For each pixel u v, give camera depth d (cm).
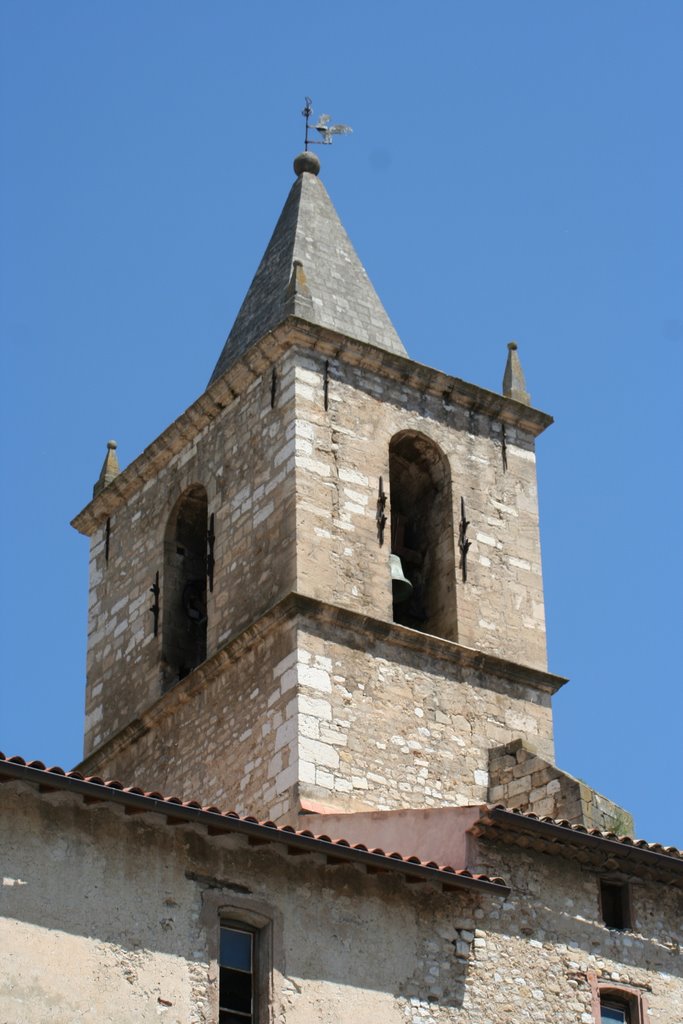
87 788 3691
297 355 5347
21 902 3619
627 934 4209
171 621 5494
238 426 5456
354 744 4909
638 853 4209
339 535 5172
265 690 5000
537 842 4166
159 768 5256
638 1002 4144
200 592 5569
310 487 5184
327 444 5269
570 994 4084
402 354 5644
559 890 4181
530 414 5656
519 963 4066
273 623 5031
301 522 5128
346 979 3875
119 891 3719
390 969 3928
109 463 5994
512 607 5375
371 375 5434
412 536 5497
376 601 5141
